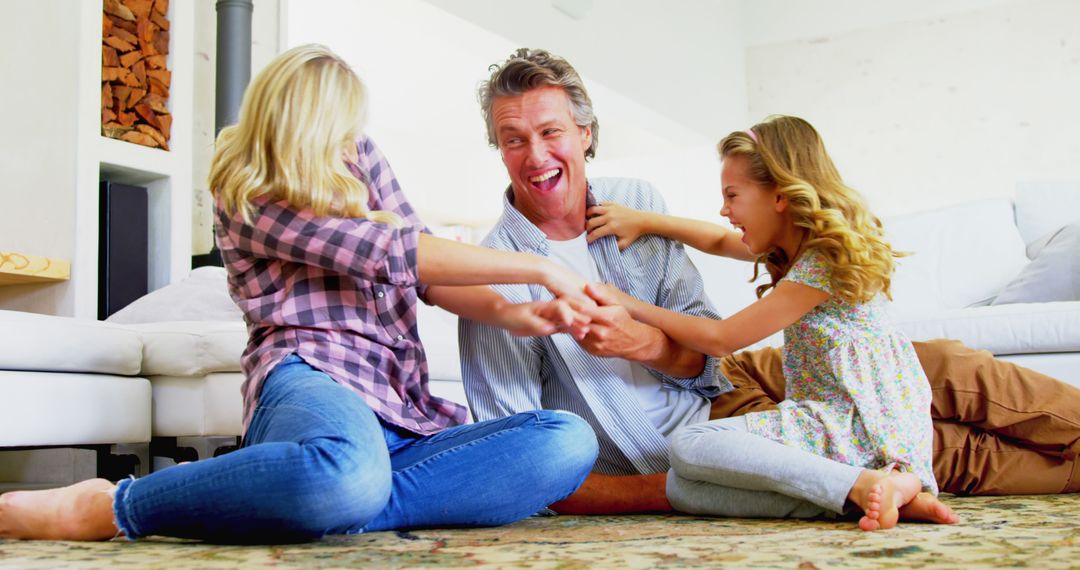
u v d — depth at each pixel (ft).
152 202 10.29
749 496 5.22
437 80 18.52
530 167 5.99
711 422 5.58
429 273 4.68
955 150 18.10
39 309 9.38
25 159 9.57
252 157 4.56
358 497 4.02
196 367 7.63
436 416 5.24
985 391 6.45
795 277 5.66
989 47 17.83
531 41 14.01
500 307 5.35
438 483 4.68
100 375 7.38
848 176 18.92
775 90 19.88
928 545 3.87
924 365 6.69
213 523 4.02
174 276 10.17
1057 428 6.27
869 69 18.86
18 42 9.70
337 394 4.33
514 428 4.83
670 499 5.55
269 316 4.70
